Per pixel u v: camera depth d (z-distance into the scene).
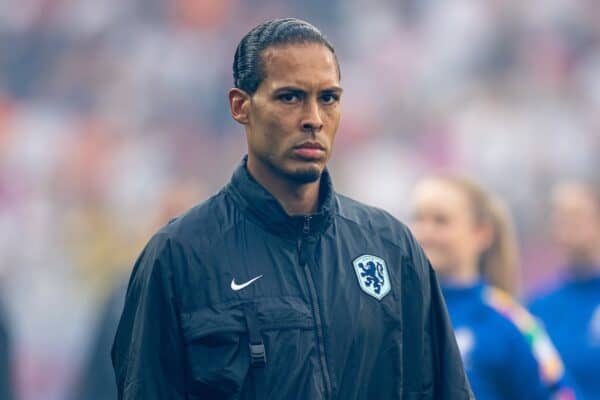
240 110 11.92
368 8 70.25
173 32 68.81
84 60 68.19
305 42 11.57
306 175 11.53
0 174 62.81
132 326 11.95
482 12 69.38
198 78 67.06
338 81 11.68
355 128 65.81
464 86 67.69
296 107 11.48
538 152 64.44
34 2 69.25
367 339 11.66
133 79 67.19
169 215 29.83
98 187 62.78
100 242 58.94
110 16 69.31
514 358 18.73
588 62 68.19
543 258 59.56
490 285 20.66
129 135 64.81
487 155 64.38
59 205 61.81
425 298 12.23
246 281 11.55
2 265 58.62
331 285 11.70
